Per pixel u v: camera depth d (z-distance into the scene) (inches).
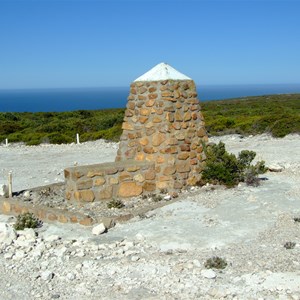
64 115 2122.3
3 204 390.6
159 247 281.3
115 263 255.8
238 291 214.4
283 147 798.5
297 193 401.4
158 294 216.5
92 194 386.3
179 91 421.4
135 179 404.8
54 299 216.7
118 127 1175.6
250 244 278.8
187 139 424.5
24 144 1151.0
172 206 370.9
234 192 407.2
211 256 260.2
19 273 248.5
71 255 272.7
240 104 2498.8
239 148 815.1
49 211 352.5
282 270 235.8
